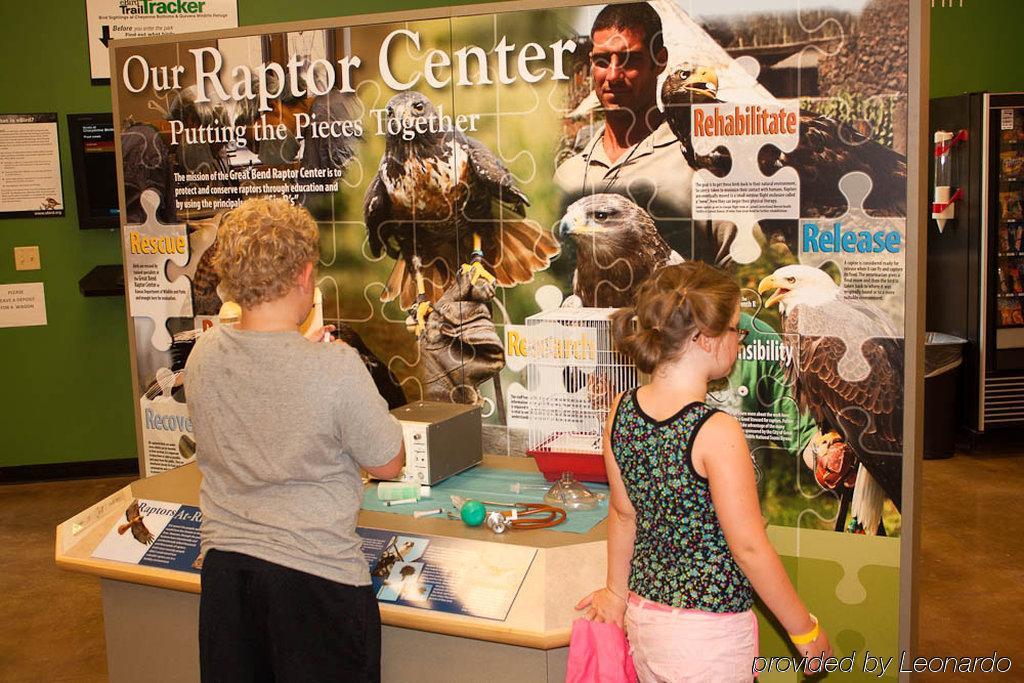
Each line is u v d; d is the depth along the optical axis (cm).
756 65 234
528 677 199
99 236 541
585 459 237
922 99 221
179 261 316
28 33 523
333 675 180
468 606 195
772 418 243
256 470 175
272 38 292
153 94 309
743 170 239
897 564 235
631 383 258
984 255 530
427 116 276
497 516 211
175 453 328
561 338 266
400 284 288
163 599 237
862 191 229
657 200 250
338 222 293
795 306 238
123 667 246
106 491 537
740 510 157
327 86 288
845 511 238
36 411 552
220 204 308
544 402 271
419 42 274
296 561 175
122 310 548
